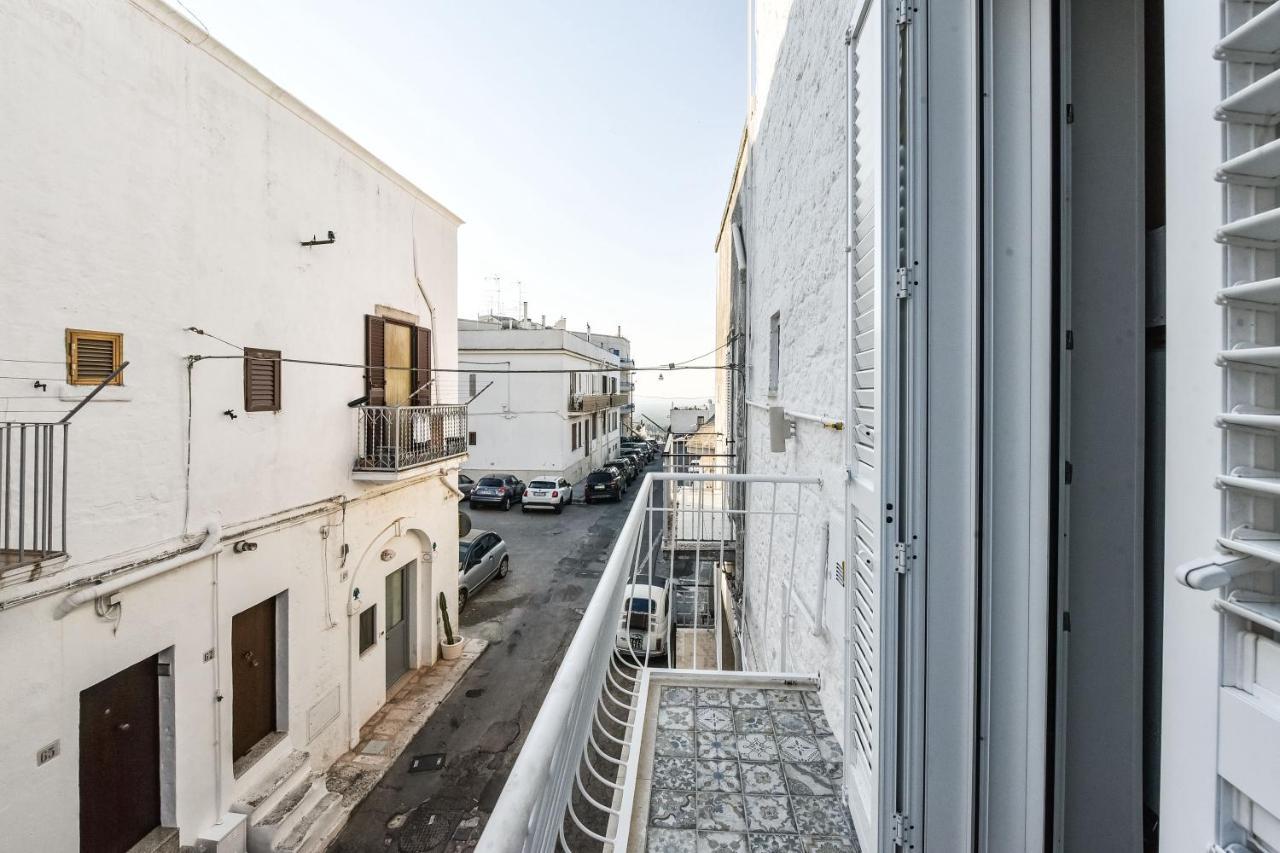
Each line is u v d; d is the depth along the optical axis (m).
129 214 4.89
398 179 9.03
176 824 5.27
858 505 2.05
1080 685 1.42
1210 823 0.76
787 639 4.19
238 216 6.05
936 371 1.54
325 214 7.46
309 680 7.13
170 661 5.29
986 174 1.48
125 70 4.84
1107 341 1.42
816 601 2.98
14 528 4.12
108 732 4.83
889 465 1.60
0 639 3.98
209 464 5.69
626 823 1.89
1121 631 1.42
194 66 5.50
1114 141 1.42
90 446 4.58
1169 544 0.84
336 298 7.71
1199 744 0.78
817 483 3.13
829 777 2.21
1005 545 1.47
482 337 24.84
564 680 0.99
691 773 2.24
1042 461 1.42
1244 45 0.73
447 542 10.78
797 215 4.23
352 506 8.01
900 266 1.59
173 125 5.29
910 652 1.54
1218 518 0.75
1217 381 0.76
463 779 7.23
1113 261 1.42
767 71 6.19
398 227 9.16
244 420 6.14
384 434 8.53
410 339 9.59
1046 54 1.42
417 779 7.24
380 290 8.72
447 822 6.53
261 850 5.87
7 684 4.03
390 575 9.43
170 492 5.27
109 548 4.71
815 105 3.59
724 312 13.77
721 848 1.87
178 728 5.32
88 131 4.56
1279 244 0.74
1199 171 0.78
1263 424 0.68
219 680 5.78
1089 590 1.42
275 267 6.60
